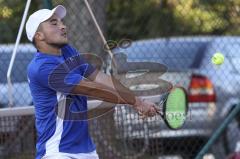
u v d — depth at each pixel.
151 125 16.97
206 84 21.09
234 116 19.09
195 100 20.81
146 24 22.83
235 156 18.28
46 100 12.07
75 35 18.36
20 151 16.58
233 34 22.75
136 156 16.95
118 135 16.84
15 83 20.28
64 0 18.36
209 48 22.22
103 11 18.89
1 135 16.48
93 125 16.72
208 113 20.62
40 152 12.18
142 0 23.22
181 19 23.17
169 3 23.16
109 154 16.80
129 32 22.59
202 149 18.22
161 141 17.69
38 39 12.24
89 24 18.34
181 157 19.33
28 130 16.48
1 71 20.30
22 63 20.52
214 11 23.09
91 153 12.36
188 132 19.42
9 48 20.81
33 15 12.28
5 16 23.95
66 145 12.04
